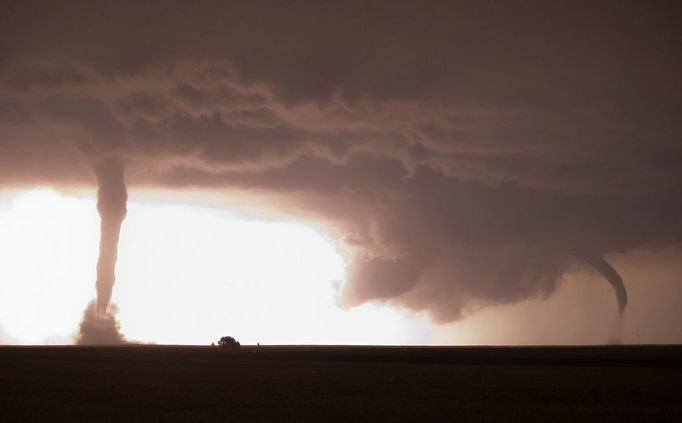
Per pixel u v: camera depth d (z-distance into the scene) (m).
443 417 41.00
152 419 39.62
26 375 70.00
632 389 57.28
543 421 39.72
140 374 72.19
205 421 39.00
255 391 54.81
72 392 53.38
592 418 40.97
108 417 40.34
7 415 41.03
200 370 79.12
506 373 75.56
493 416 41.50
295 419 39.88
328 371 78.69
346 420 39.69
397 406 45.69
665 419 40.81
